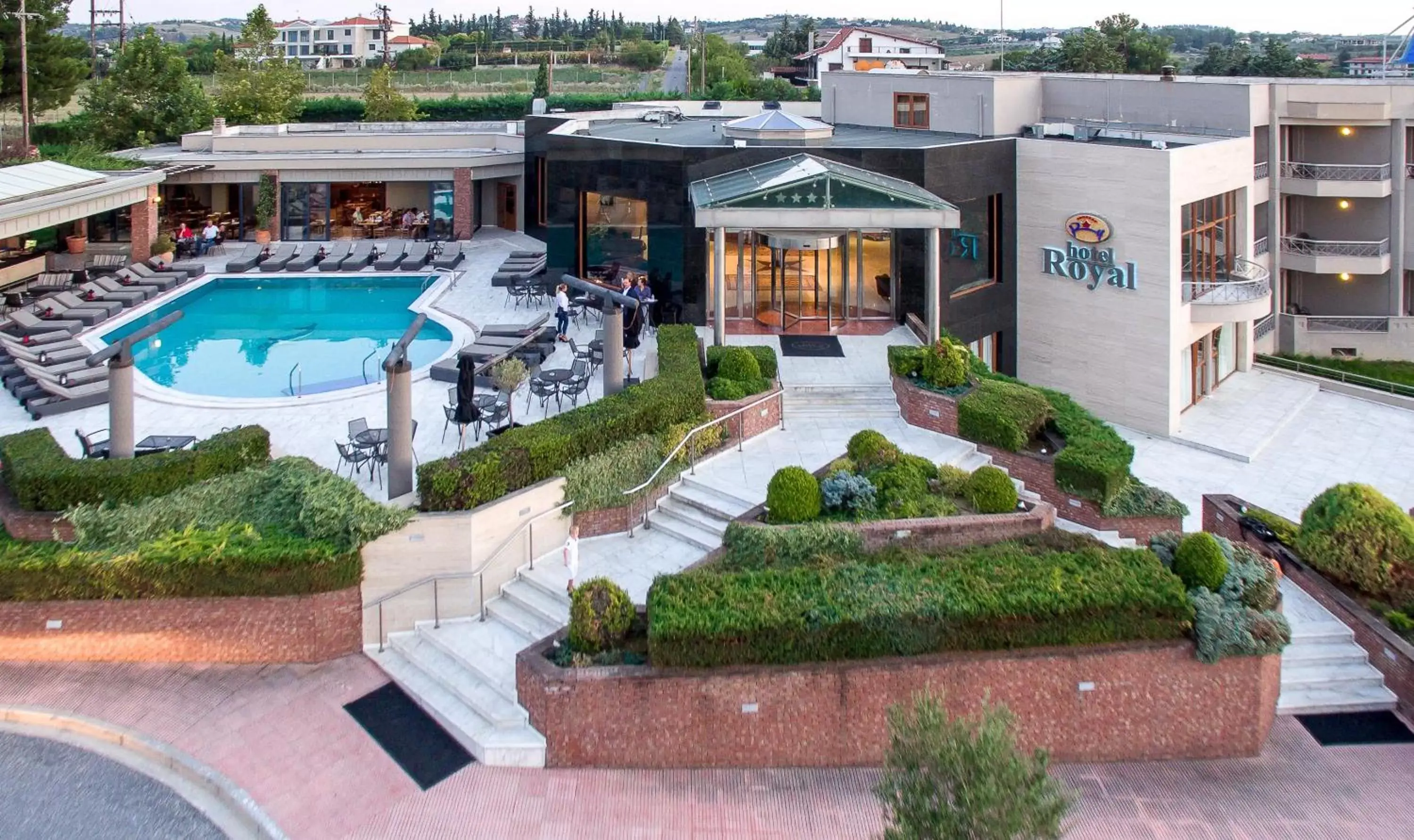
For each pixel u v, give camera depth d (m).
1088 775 14.80
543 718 14.59
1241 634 14.81
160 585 16.25
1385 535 17.67
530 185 44.22
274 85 60.62
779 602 14.90
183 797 13.96
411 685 16.02
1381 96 37.44
